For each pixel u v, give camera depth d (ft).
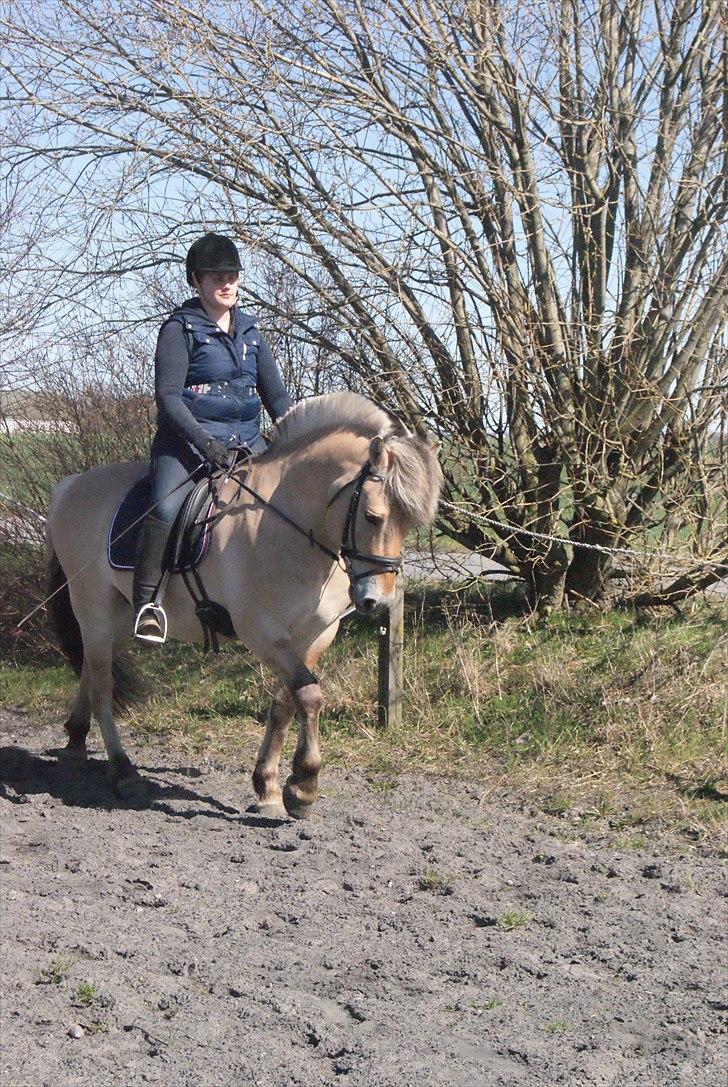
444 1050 10.48
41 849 16.30
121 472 19.89
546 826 17.79
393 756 21.43
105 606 19.56
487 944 13.10
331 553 16.29
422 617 26.96
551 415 24.18
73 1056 10.16
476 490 25.38
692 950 12.97
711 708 20.94
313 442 16.49
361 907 14.28
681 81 23.54
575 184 23.85
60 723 25.36
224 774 20.95
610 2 23.17
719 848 16.47
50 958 12.14
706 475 24.26
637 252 23.88
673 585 25.48
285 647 16.94
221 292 17.53
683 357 23.88
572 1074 9.98
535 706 22.31
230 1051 10.36
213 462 17.04
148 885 14.76
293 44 22.17
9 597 30.71
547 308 23.72
